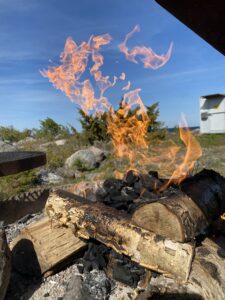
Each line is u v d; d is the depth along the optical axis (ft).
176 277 6.28
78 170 24.40
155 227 6.90
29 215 12.42
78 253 8.25
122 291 7.25
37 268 7.78
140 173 9.89
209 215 8.00
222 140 38.47
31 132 46.42
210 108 47.60
